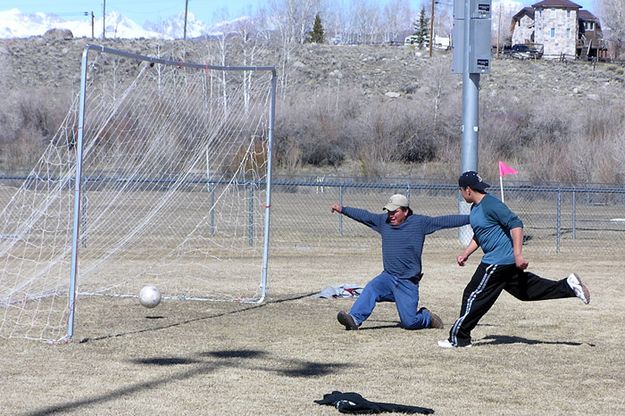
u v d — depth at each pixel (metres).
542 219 39.41
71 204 24.25
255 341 13.45
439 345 13.12
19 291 18.23
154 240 27.44
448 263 25.08
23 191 26.20
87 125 18.30
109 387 10.43
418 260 14.51
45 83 97.31
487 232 12.67
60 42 116.56
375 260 25.61
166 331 14.22
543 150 54.66
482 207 12.61
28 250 23.80
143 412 9.34
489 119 69.56
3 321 14.93
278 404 9.73
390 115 66.75
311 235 31.58
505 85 103.31
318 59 111.62
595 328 14.99
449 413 9.51
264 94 20.03
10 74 98.62
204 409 9.48
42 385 10.50
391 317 15.88
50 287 18.94
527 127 70.62
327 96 76.06
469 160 29.11
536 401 10.05
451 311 16.81
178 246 26.27
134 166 18.92
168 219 29.70
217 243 28.23
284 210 40.06
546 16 132.25
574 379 11.18
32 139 54.06
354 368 11.64
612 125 69.56
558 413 9.58
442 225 14.44
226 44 96.12
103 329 14.31
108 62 47.38
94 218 25.28
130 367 11.53
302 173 60.44
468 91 28.94
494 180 51.84
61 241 24.44
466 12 28.72
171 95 18.38
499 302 17.95
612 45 139.25
